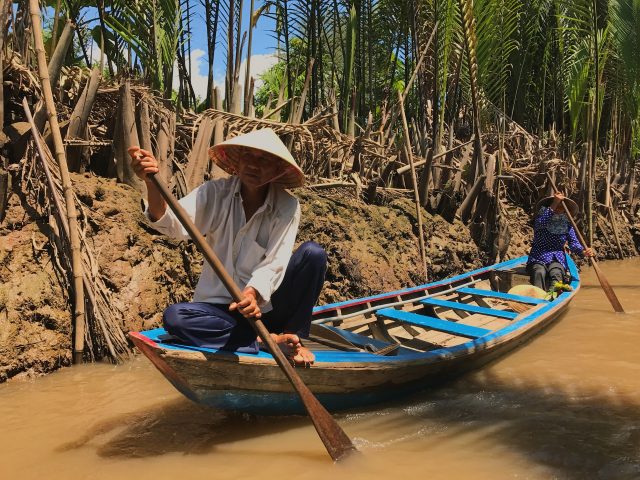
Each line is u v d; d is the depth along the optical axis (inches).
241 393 108.7
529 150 425.1
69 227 156.5
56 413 123.5
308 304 114.3
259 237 108.4
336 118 318.3
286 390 113.1
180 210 97.0
